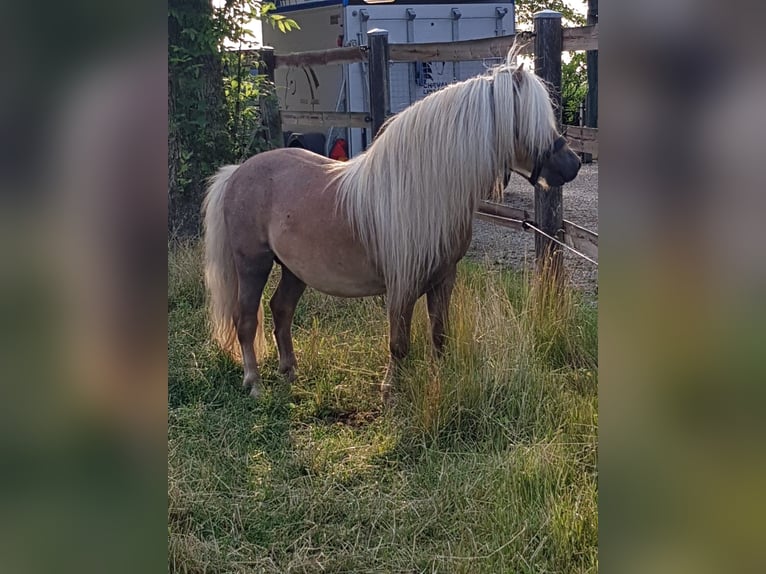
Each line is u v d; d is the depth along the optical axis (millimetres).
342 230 3492
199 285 5242
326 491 2918
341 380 3945
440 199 3283
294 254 3654
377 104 5891
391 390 3586
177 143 6672
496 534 2539
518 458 2908
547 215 4465
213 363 4160
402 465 3109
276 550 2609
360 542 2633
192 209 6742
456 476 2912
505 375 3434
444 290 3588
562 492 2715
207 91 6754
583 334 3924
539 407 3248
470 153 3232
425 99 3324
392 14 8391
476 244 6992
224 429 3467
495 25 8875
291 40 9938
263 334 4121
